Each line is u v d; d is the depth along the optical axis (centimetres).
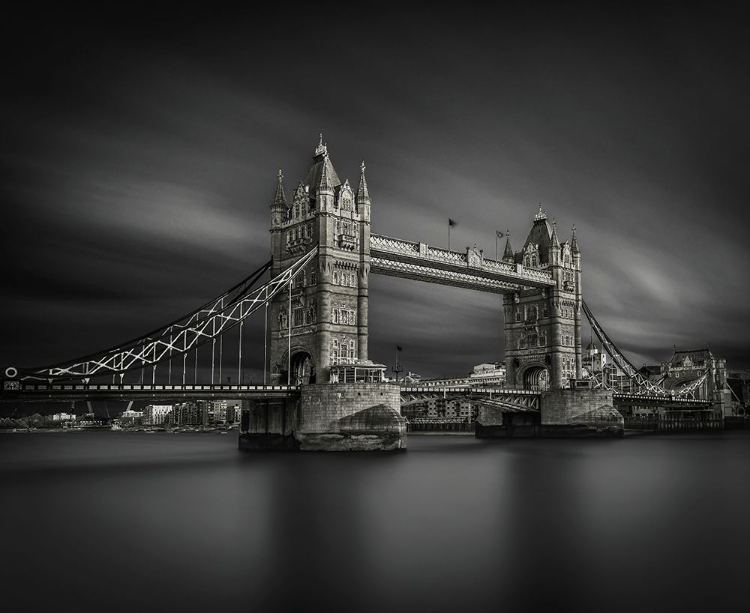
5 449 15438
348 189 10444
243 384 9012
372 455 9119
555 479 6775
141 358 8369
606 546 3944
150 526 4500
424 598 3105
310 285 10219
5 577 3400
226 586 3262
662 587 3241
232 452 11131
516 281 13462
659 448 11381
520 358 14688
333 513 4925
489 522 4594
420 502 5366
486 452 10369
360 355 10250
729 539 4100
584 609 2978
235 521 4650
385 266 11156
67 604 3030
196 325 8944
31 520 4722
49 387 7306
